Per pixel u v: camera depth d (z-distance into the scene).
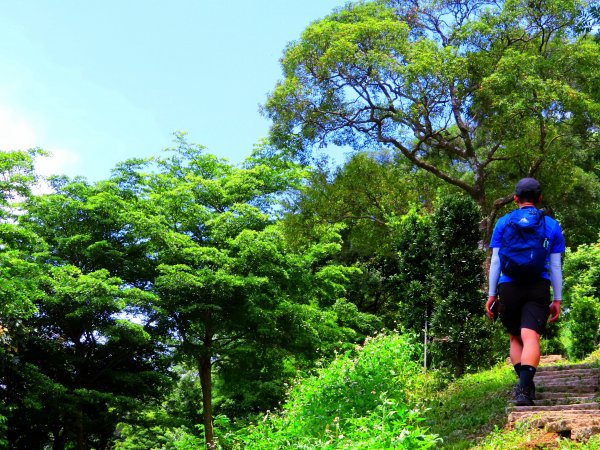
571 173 28.86
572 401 8.19
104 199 20.55
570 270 25.41
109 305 18.73
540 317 5.56
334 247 22.55
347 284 32.34
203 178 23.47
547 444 6.00
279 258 20.56
